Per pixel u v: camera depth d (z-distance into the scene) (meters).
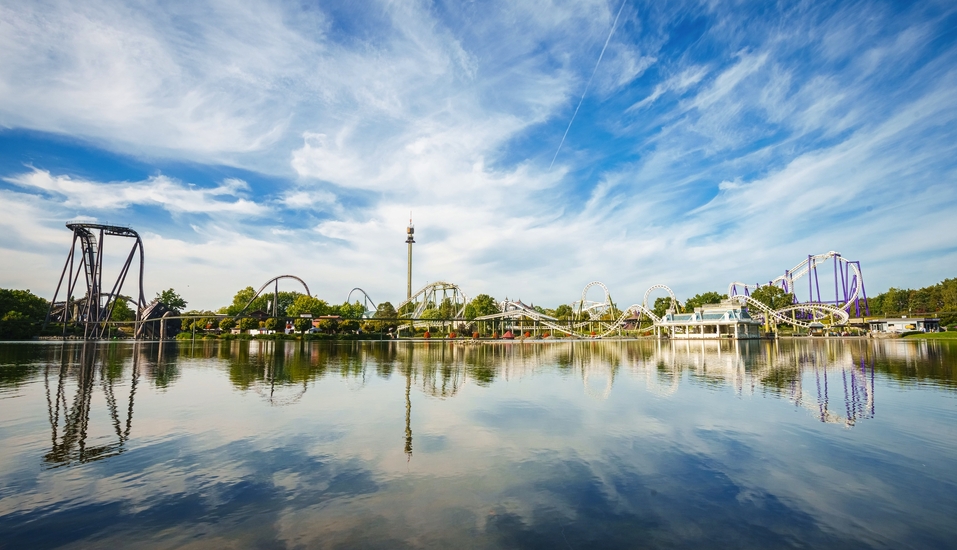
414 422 23.52
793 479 15.43
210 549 10.76
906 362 57.72
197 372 47.41
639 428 22.28
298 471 16.03
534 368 52.41
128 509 12.97
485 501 13.51
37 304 168.12
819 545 11.05
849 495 14.11
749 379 41.19
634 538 11.33
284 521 12.17
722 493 14.22
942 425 22.88
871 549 10.88
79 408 27.30
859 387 35.62
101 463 16.92
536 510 12.90
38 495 14.00
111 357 70.12
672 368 52.12
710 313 169.75
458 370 50.06
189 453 18.14
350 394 32.75
